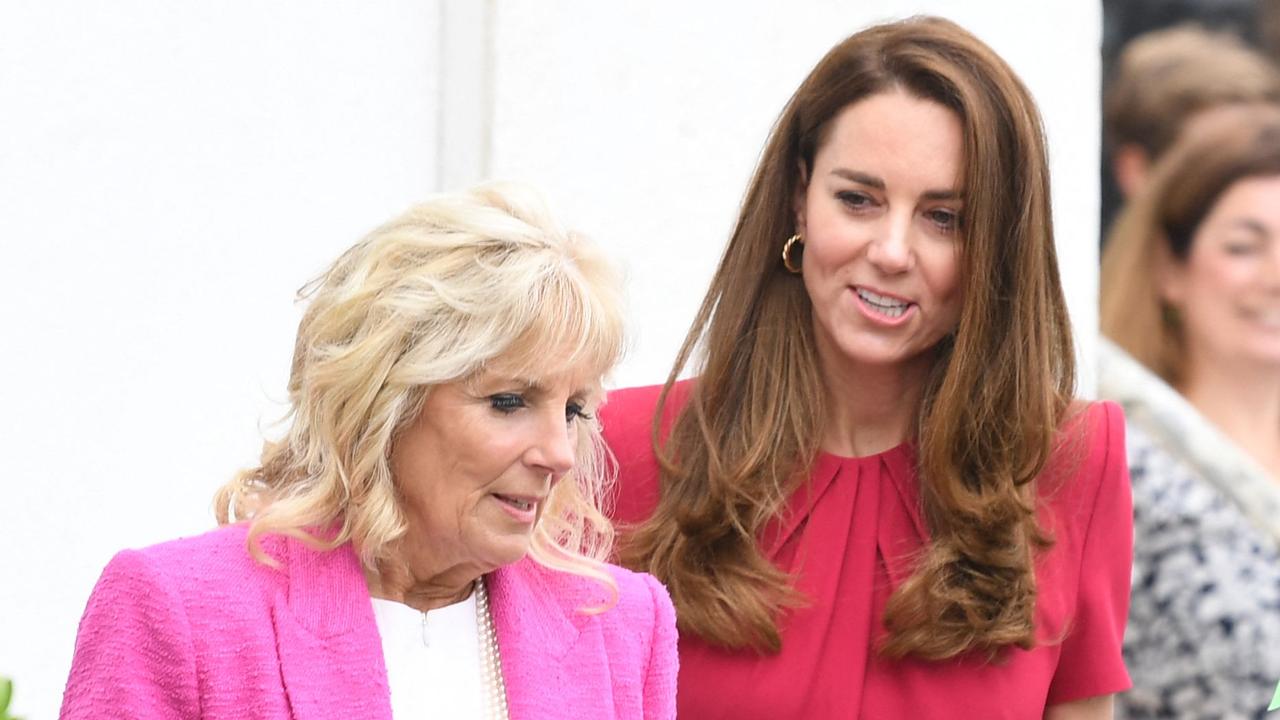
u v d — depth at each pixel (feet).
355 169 45.03
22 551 39.83
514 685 26.30
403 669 26.05
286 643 24.93
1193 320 52.34
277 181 43.73
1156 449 52.16
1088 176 51.75
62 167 40.45
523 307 24.25
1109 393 52.60
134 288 41.47
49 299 40.27
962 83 31.63
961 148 31.71
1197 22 52.34
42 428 40.14
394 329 24.48
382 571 26.30
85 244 40.75
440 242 24.77
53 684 40.09
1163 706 51.47
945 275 32.17
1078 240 51.80
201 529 42.29
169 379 41.98
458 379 24.48
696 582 33.19
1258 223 52.11
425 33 46.09
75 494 40.57
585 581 27.94
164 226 41.91
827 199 32.35
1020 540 33.01
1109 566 34.35
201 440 42.39
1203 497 51.83
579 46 46.62
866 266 32.01
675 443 34.45
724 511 33.37
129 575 24.93
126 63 41.32
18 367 39.83
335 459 25.08
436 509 25.21
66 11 40.42
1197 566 51.55
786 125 33.58
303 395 25.45
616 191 47.09
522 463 24.97
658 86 47.52
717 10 47.98
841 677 32.89
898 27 32.71
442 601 26.76
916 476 34.01
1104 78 52.47
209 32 42.55
